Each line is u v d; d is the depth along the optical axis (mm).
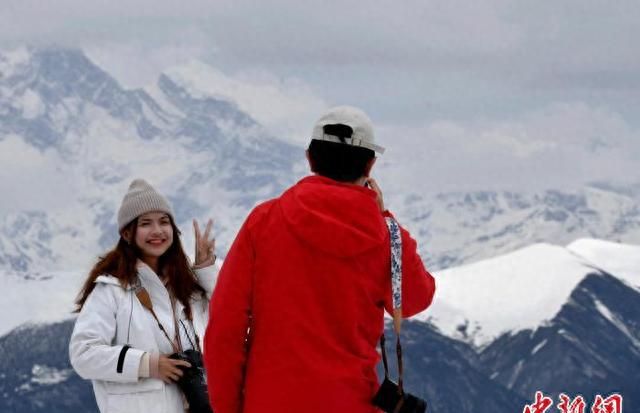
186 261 9367
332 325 7242
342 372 7160
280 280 7238
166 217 9227
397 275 7434
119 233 9219
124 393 8828
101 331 8906
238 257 7371
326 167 7555
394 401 7359
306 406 7109
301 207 7246
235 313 7293
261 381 7215
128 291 9078
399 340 7445
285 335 7191
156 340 9055
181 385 8844
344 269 7230
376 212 7352
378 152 7637
